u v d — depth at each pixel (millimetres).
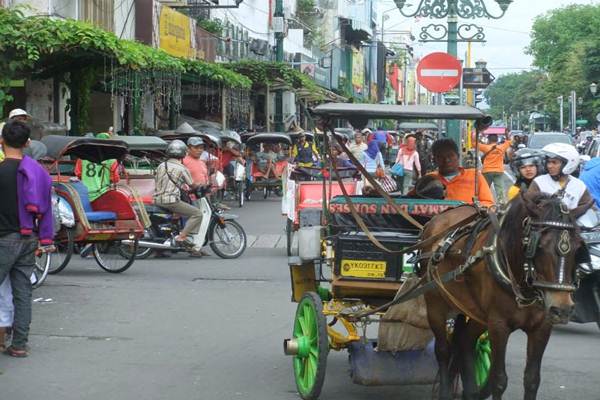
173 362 8852
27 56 17422
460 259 6758
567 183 8867
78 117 21922
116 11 25109
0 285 8883
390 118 8203
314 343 7574
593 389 7973
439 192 8688
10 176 8562
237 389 7965
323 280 8398
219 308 11539
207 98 31031
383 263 7520
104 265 14602
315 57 52844
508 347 9680
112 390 7871
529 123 126000
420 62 17250
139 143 17062
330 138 9008
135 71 20797
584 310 9586
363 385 7461
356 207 8070
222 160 27000
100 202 14391
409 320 7234
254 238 19094
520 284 5988
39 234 8781
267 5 45125
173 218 16234
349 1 68000
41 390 7832
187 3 31906
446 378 7051
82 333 10070
